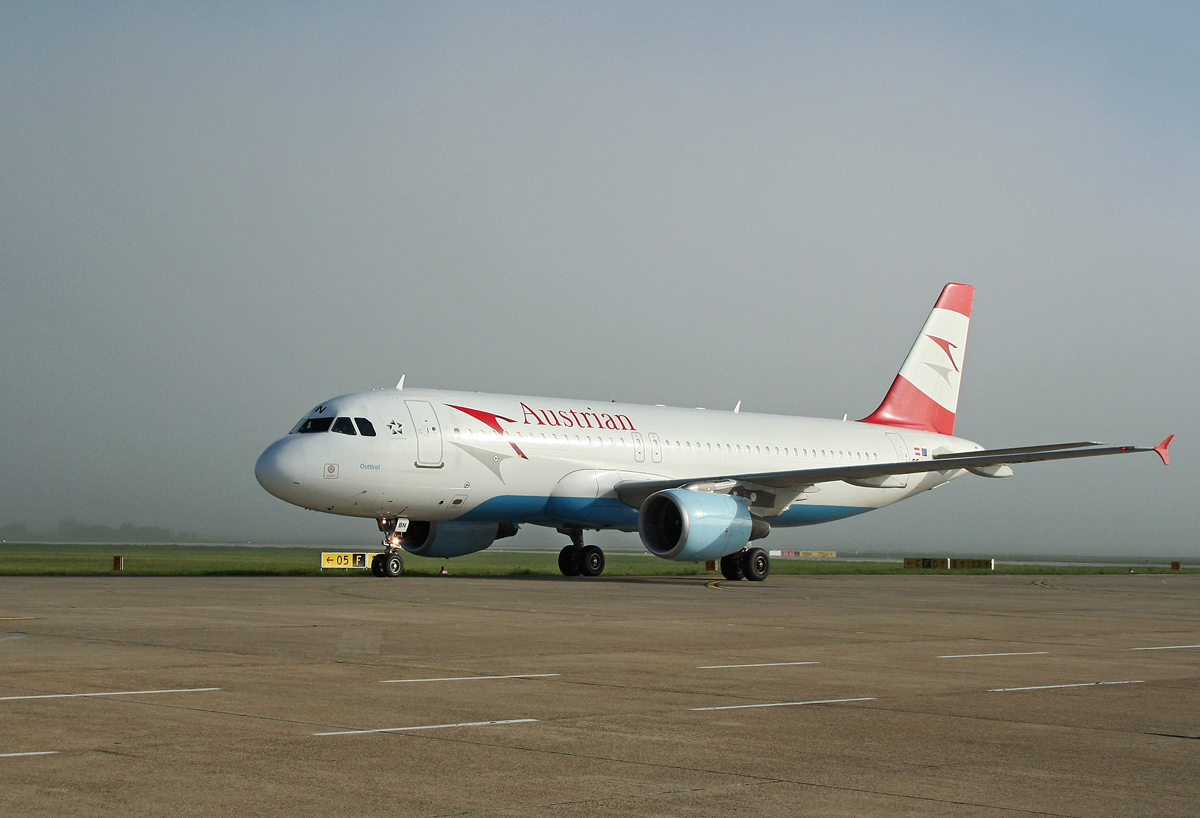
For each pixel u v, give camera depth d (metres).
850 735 8.05
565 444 32.91
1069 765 7.17
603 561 35.97
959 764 7.15
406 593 22.98
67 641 13.02
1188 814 6.04
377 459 29.55
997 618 19.56
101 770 6.57
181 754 7.02
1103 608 23.53
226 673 10.55
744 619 18.02
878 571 48.62
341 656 11.99
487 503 31.73
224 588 23.77
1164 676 11.75
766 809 5.98
